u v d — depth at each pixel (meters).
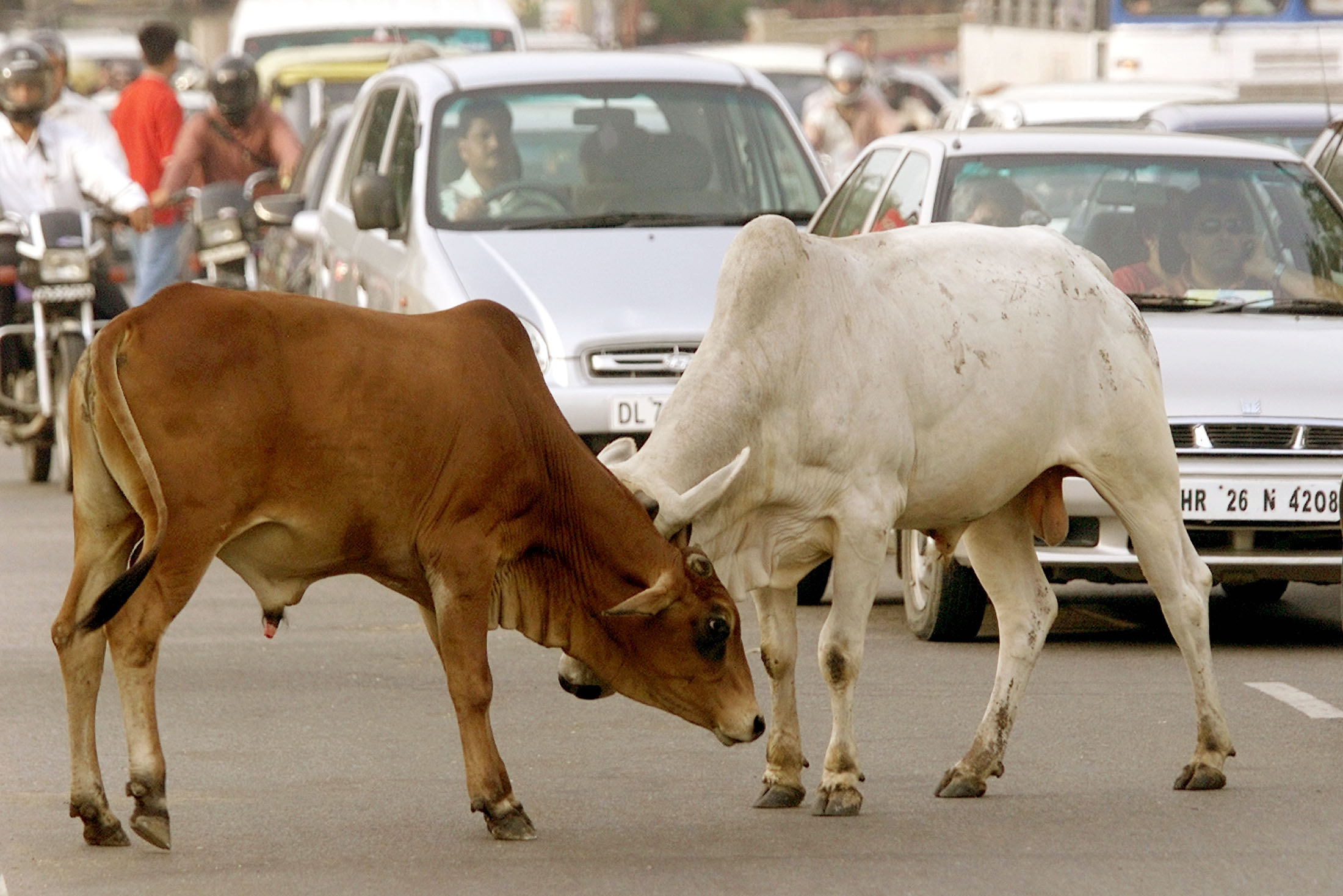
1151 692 21.11
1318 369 23.12
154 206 39.62
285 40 54.84
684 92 30.05
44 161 35.16
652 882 14.74
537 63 30.20
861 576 16.39
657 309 26.12
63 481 35.22
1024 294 17.22
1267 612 26.00
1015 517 17.94
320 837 15.91
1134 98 39.56
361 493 15.12
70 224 33.88
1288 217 25.23
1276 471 22.55
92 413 14.98
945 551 18.05
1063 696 20.88
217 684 21.47
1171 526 17.89
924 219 24.73
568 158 28.98
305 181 40.16
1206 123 34.91
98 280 34.59
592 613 15.73
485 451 15.35
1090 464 17.59
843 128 57.88
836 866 15.15
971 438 16.86
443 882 14.73
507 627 15.93
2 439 36.41
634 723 19.92
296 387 14.94
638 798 17.12
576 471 15.70
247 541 15.21
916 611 23.83
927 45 124.81
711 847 15.64
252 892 14.49
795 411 16.19
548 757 18.56
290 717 20.02
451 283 26.39
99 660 15.45
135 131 45.28
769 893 14.51
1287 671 22.05
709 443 15.84
